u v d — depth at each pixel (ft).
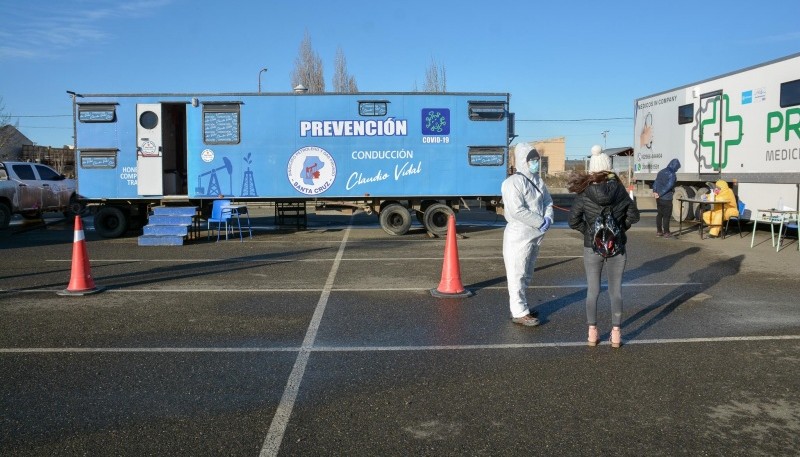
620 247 19.01
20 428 13.71
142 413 14.53
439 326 22.33
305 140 50.80
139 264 36.68
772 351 19.17
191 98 50.24
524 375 17.13
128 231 54.90
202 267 35.55
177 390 16.01
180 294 27.91
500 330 21.76
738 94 48.24
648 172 65.05
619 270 19.43
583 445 12.87
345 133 50.85
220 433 13.46
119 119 50.26
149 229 46.62
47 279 31.48
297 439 13.16
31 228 62.08
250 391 15.96
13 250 43.42
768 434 13.35
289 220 69.26
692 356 18.72
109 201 52.01
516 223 22.15
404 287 29.53
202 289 29.07
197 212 49.98
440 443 12.98
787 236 48.93
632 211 19.38
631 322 22.88
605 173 19.19
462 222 67.10
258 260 38.29
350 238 50.85
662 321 22.97
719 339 20.52
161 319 23.30
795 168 41.96
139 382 16.60
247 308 25.17
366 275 32.83
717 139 51.19
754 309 24.71
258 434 13.39
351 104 50.78
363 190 51.21
